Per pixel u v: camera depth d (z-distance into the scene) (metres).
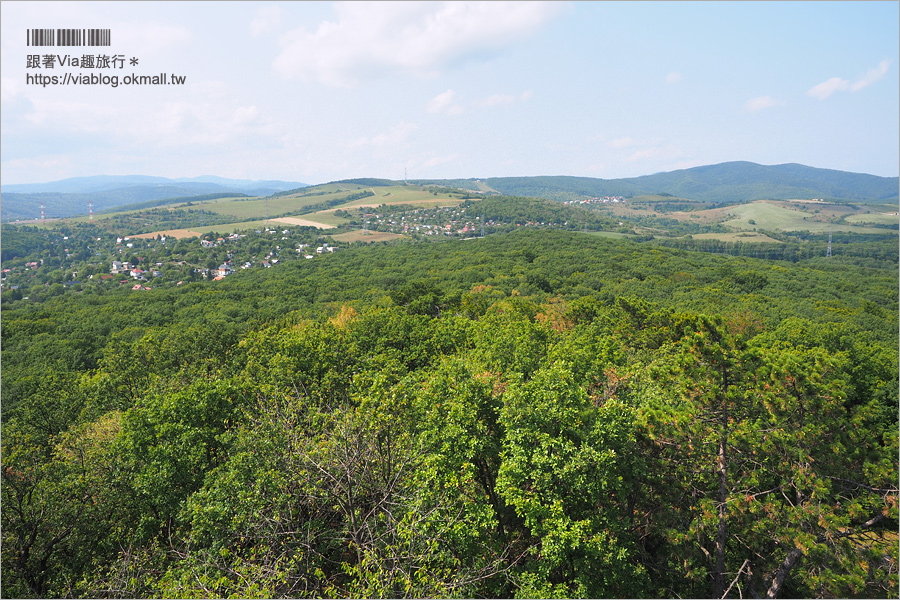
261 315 82.81
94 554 16.08
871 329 54.97
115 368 37.25
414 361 37.12
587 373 21.06
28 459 17.92
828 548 13.12
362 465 13.36
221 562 11.86
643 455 16.36
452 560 12.53
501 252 151.25
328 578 12.93
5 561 15.08
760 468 15.12
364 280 117.06
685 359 15.80
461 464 14.94
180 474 16.67
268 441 14.47
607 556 13.49
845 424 13.89
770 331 45.03
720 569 14.84
